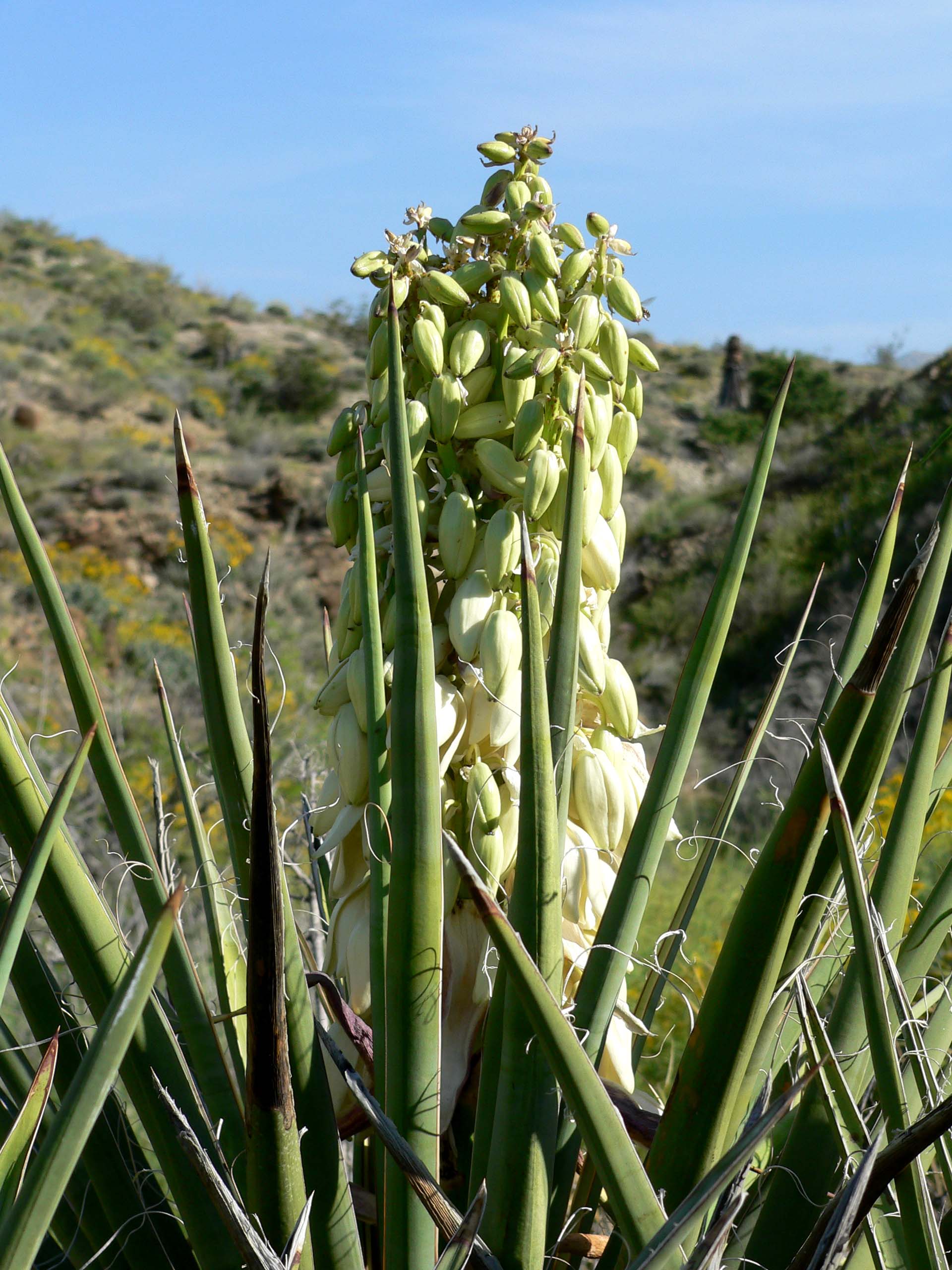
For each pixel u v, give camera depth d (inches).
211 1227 37.2
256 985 32.3
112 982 36.9
